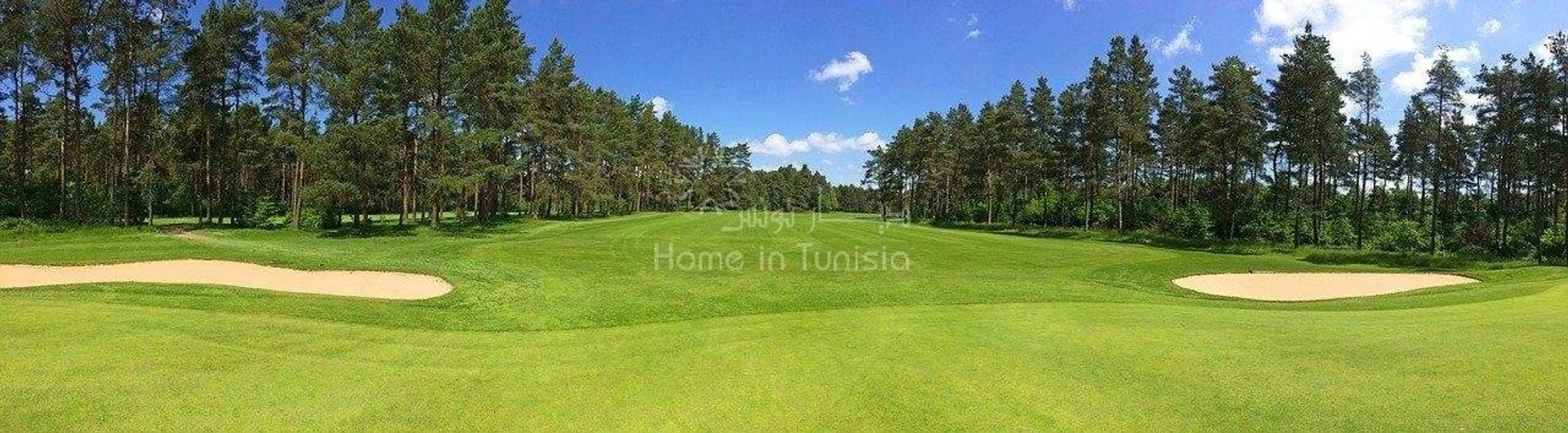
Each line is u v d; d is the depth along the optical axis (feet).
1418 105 180.34
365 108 126.62
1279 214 168.66
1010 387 26.84
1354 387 25.93
